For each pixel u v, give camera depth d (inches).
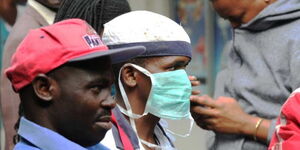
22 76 104.7
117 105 134.0
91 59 105.0
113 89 134.9
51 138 104.1
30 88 105.0
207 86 293.1
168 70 134.7
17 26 173.8
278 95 152.7
